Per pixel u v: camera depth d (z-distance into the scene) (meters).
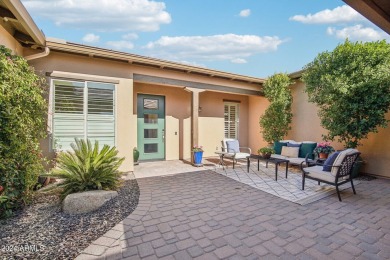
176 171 5.79
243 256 2.04
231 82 7.34
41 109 3.69
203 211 3.11
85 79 4.98
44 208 3.11
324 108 5.61
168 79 6.14
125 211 3.08
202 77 6.73
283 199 3.61
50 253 2.07
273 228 2.59
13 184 2.87
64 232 2.46
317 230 2.54
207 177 5.14
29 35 4.09
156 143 7.36
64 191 3.41
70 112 4.88
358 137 4.96
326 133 6.45
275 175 5.07
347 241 2.30
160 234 2.45
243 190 4.11
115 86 5.34
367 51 4.62
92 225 2.64
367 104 4.61
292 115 7.46
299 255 2.05
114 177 3.83
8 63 2.71
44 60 4.64
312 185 4.45
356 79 4.73
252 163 7.03
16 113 2.80
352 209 3.18
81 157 3.62
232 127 9.07
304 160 5.50
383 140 5.22
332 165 3.73
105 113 5.24
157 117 7.36
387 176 5.13
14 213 2.92
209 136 8.41
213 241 2.30
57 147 4.71
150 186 4.36
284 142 6.82
